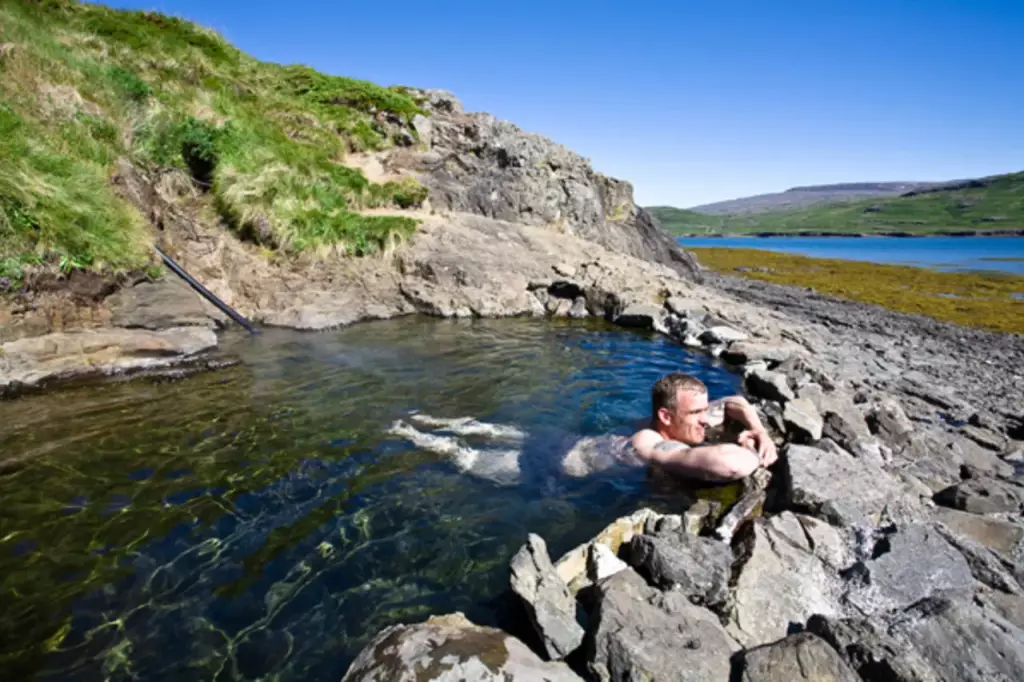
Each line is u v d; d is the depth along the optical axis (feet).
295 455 17.43
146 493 14.87
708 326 39.19
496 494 15.42
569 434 19.58
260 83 61.11
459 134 70.64
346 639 10.01
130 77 42.96
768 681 8.28
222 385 24.09
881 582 11.14
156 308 29.84
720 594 10.93
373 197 53.57
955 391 29.66
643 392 24.89
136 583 11.24
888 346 43.14
